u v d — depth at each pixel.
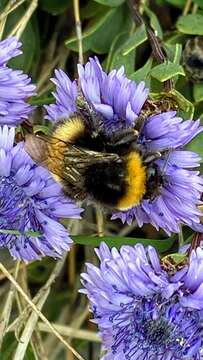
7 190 0.16
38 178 0.16
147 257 0.16
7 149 0.16
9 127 0.16
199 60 0.18
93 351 0.20
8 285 0.20
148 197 0.15
